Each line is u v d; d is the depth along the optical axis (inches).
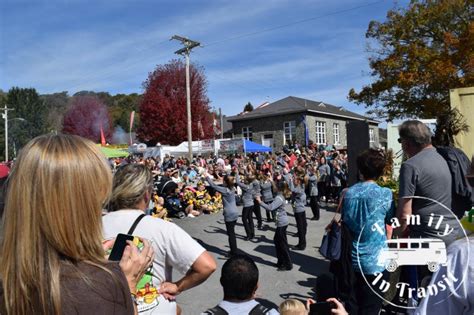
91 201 43.2
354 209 114.0
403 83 723.4
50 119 2923.2
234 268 98.8
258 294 219.1
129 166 93.1
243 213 372.2
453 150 114.4
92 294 39.2
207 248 344.2
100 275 41.2
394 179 317.7
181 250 80.7
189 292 230.5
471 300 54.1
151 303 79.0
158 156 1104.8
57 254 40.7
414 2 748.6
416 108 756.6
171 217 510.6
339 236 132.2
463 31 689.0
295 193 321.1
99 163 45.1
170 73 1702.8
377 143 1872.5
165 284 82.1
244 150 1077.1
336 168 573.9
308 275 252.8
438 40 746.2
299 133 1438.2
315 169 609.6
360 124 235.9
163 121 1664.6
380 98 797.9
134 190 87.4
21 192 40.8
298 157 776.9
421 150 114.0
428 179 106.0
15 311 38.8
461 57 659.4
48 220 40.0
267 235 390.6
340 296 122.7
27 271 38.9
